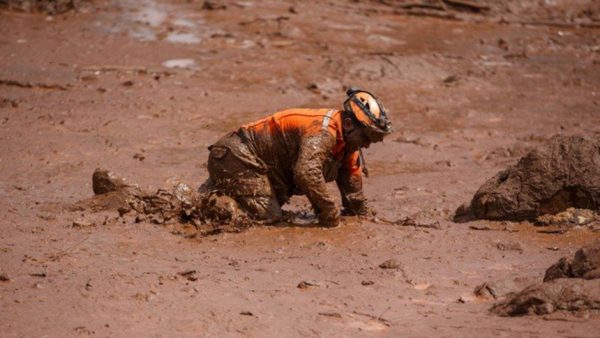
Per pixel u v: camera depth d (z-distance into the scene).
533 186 25.20
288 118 24.42
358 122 24.11
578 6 71.94
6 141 34.91
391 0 68.62
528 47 59.84
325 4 67.12
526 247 22.78
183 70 48.53
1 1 61.09
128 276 19.30
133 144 35.50
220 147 24.72
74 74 46.72
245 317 17.09
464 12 68.69
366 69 50.16
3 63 48.03
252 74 48.47
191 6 63.88
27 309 17.08
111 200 25.53
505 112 44.38
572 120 43.28
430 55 54.97
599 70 54.78
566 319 16.19
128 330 16.19
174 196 24.95
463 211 26.12
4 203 26.58
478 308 17.77
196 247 22.39
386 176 32.00
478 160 35.22
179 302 17.77
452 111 43.91
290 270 20.52
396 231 24.17
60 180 29.94
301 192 25.30
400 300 18.52
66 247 21.66
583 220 24.50
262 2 65.81
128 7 62.94
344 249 22.45
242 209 24.48
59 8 61.41
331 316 17.41
